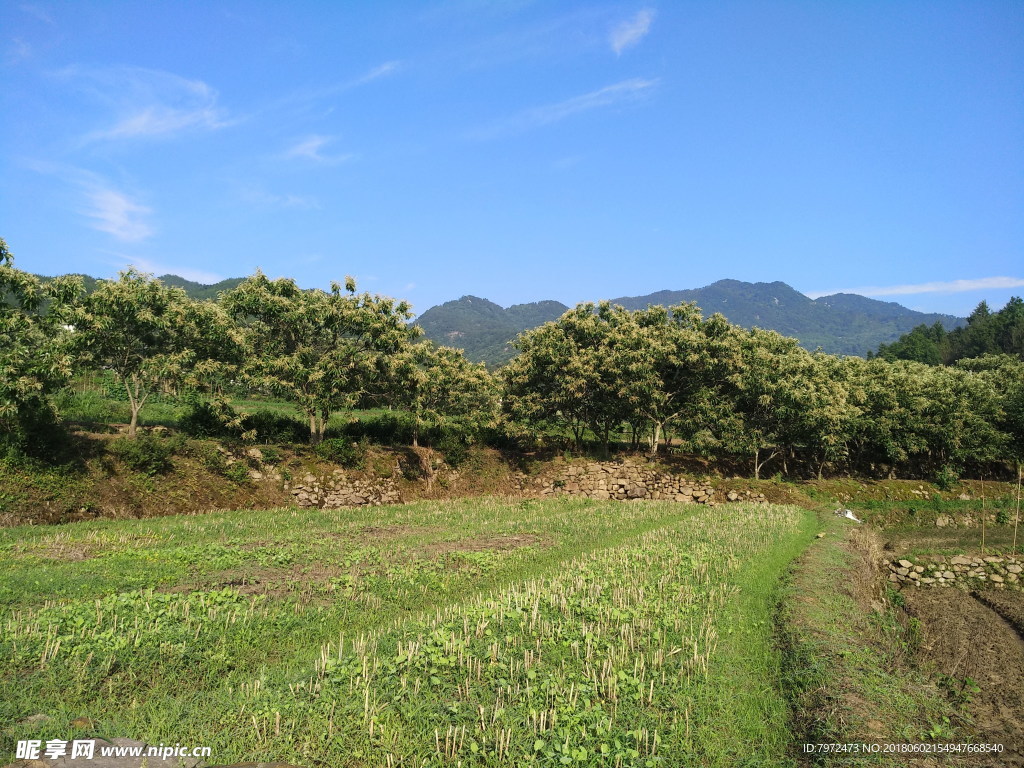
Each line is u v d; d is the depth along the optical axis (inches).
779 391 1256.8
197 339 984.3
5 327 796.6
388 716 296.4
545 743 274.7
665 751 282.5
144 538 692.1
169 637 370.3
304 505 1045.8
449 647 368.5
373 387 1192.8
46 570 522.9
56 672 324.2
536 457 1434.5
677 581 568.4
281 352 1127.6
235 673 349.1
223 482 982.4
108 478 854.5
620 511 1058.7
